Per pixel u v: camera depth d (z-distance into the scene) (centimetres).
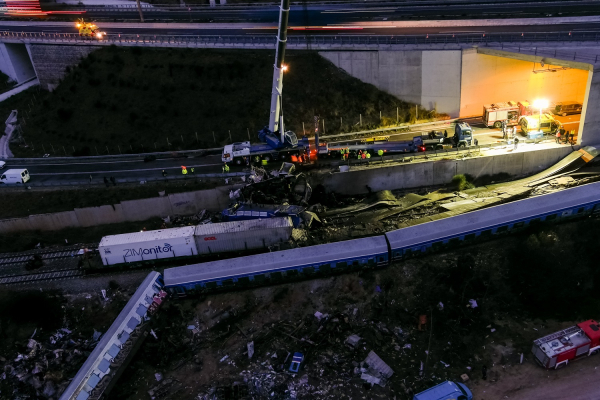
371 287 5881
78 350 5634
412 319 5631
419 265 5991
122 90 9069
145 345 5581
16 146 8788
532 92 8269
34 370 5409
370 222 6562
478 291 5806
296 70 8788
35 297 6016
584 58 6775
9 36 10025
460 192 7094
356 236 6266
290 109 8512
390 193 7212
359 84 8694
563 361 4944
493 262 5991
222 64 9000
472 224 6038
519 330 5416
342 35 8900
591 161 7019
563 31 7962
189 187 7262
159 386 5194
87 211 7131
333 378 5094
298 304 5847
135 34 9975
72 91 9275
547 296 5666
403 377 5050
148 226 7144
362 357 5284
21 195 7475
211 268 5912
